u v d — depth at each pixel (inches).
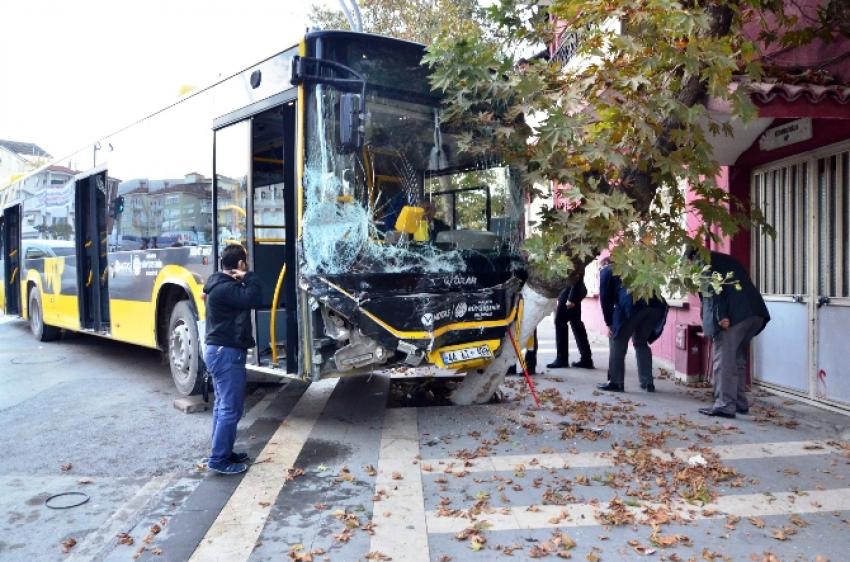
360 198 232.2
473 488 190.7
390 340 228.5
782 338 297.9
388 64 240.2
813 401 278.4
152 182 332.2
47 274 484.7
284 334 263.7
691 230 337.4
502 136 234.7
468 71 216.7
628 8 209.0
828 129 256.7
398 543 157.5
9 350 471.2
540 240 213.9
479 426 252.8
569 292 370.3
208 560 151.6
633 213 213.2
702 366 331.9
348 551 154.5
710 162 219.1
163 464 220.7
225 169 275.4
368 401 298.0
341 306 224.7
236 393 206.7
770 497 180.5
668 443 227.9
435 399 305.7
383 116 238.7
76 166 425.4
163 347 329.1
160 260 323.6
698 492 181.2
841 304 261.6
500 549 153.9
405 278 239.1
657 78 222.1
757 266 316.2
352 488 192.9
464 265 255.1
